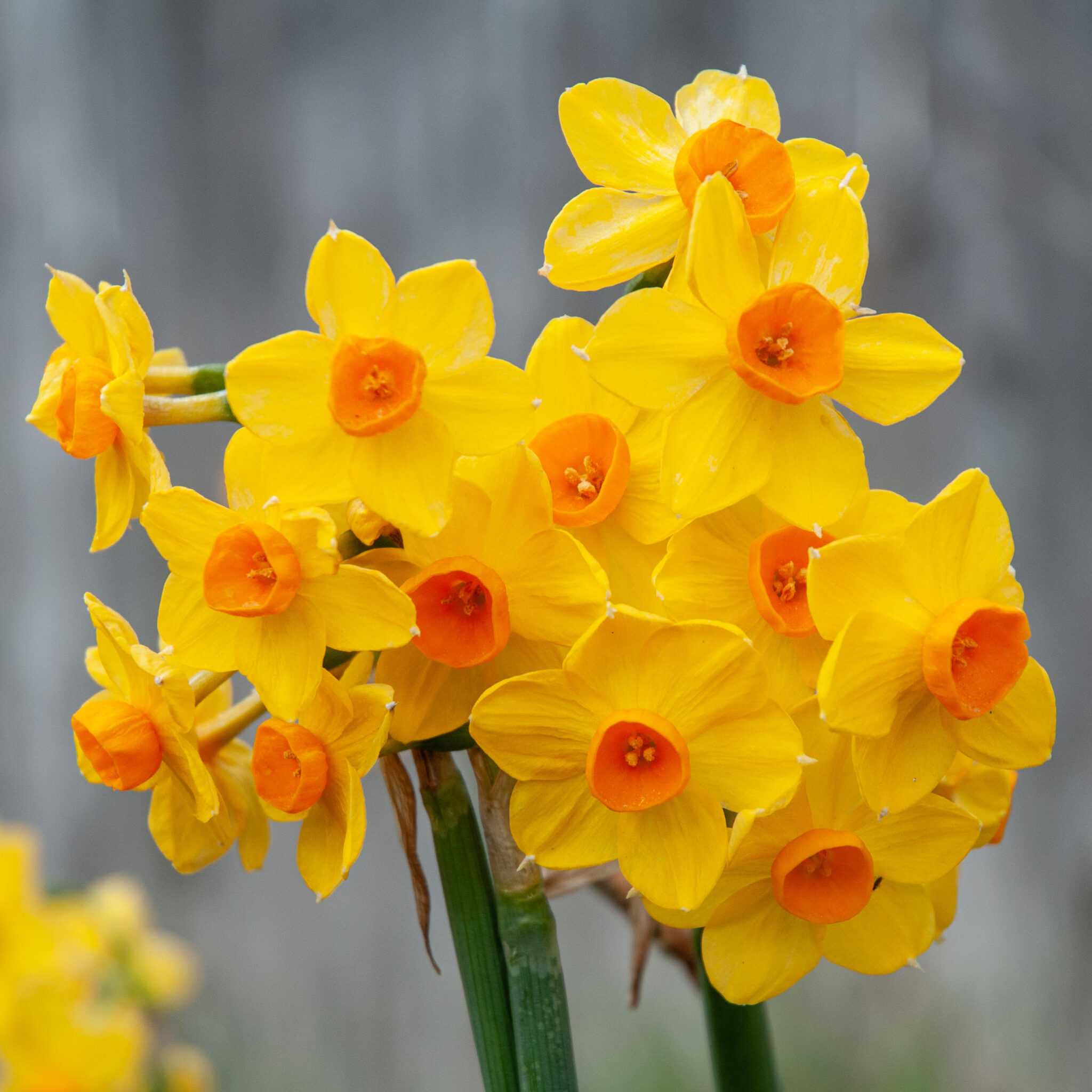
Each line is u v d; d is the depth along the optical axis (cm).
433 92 160
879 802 74
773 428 74
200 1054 158
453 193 160
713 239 74
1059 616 163
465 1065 172
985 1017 167
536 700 74
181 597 74
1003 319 158
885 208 155
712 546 74
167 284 163
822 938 75
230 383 74
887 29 153
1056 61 154
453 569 74
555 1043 75
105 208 164
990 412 159
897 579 74
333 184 162
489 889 76
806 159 76
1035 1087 163
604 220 75
